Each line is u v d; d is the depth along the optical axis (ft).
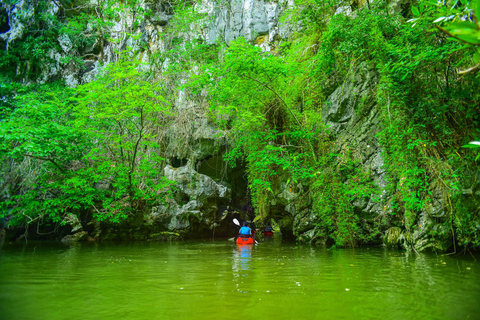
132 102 33.09
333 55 29.07
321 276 14.33
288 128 32.07
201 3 53.78
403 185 22.62
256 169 32.27
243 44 26.37
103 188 39.37
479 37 3.61
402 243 24.86
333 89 31.53
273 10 47.37
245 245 30.71
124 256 22.27
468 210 20.49
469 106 21.39
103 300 10.50
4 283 13.21
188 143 42.96
